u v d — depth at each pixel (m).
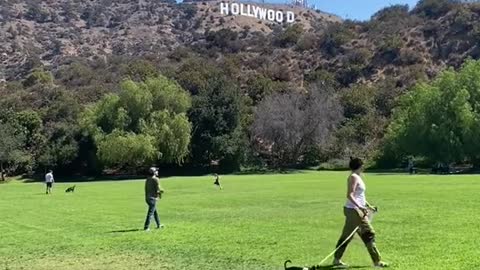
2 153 89.12
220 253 15.94
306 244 16.88
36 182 82.69
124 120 87.38
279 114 98.00
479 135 74.75
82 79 139.62
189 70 129.62
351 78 137.62
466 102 76.25
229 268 13.92
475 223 19.84
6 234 22.22
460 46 134.50
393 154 86.69
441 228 18.89
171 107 90.38
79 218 27.42
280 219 23.50
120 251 17.05
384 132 99.44
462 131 75.81
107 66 155.12
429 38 140.62
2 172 90.19
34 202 39.22
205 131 94.00
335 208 27.44
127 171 94.25
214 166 95.69
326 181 55.03
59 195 46.97
